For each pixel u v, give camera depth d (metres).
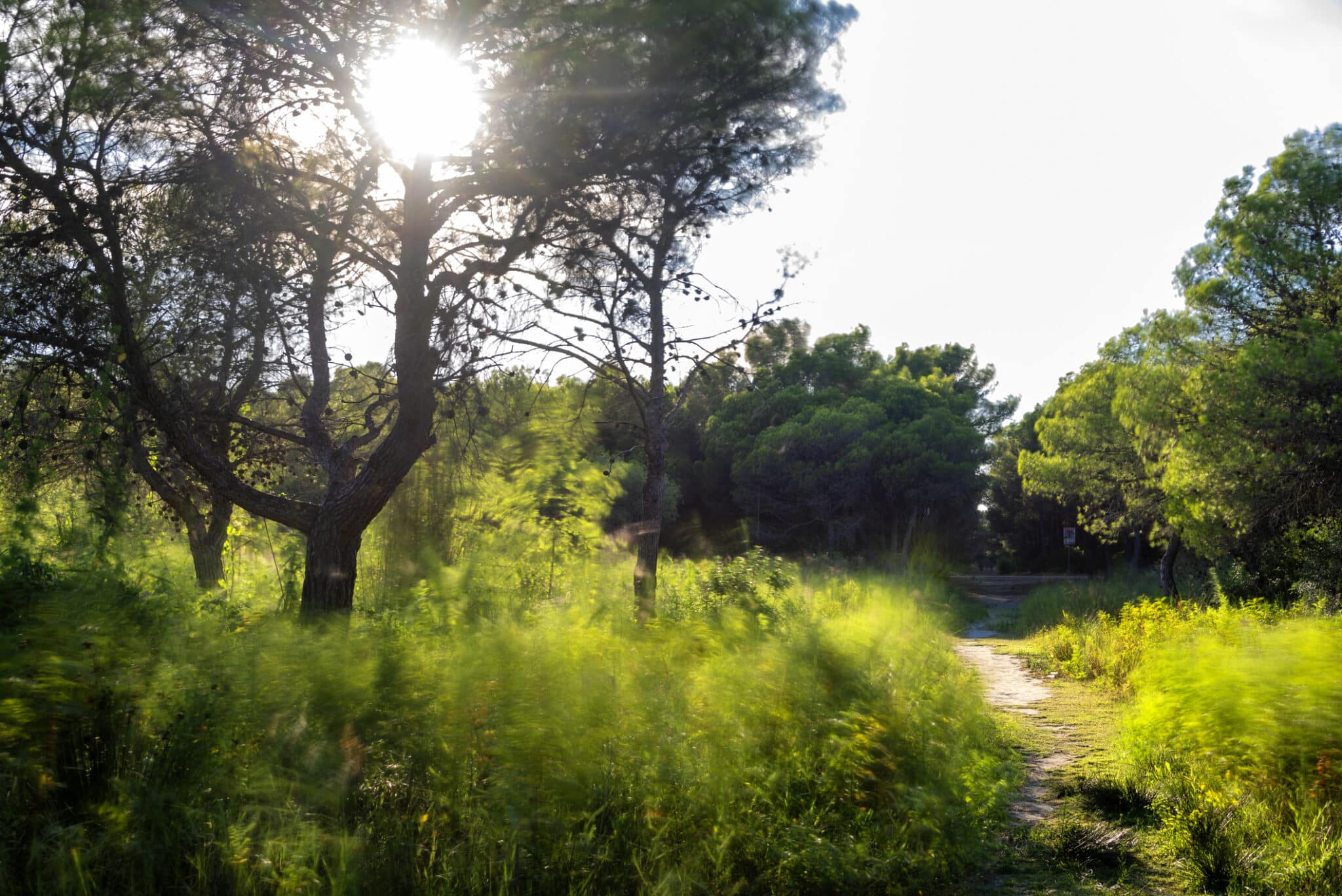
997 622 25.75
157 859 3.61
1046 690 12.32
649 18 7.60
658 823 4.45
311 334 8.93
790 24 8.20
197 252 8.07
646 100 8.11
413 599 6.64
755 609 8.16
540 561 9.74
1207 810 5.40
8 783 3.63
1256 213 18.83
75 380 8.02
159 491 9.35
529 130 7.99
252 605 7.88
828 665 5.92
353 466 8.72
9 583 4.73
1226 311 19.55
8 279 7.85
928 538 39.16
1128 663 12.34
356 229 9.14
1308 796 5.31
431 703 4.45
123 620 4.80
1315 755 5.48
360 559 9.29
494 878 3.99
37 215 7.96
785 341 11.54
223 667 4.52
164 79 7.79
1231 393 16.97
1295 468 16.38
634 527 13.03
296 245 8.73
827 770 5.20
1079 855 5.31
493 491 10.26
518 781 4.20
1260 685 5.89
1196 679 6.48
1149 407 20.08
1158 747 6.73
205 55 8.10
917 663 7.13
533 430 10.68
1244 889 4.64
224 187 8.00
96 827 3.70
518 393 10.55
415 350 8.37
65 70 7.43
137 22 7.55
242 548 10.87
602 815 4.41
